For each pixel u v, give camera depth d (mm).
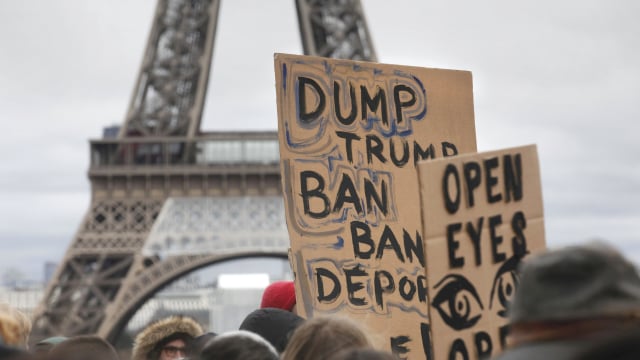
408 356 15891
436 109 17328
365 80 16953
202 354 10984
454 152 17344
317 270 15789
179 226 125312
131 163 126625
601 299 6434
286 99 16406
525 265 6879
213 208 128625
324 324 10570
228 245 127375
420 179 13258
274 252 129000
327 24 131125
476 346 13211
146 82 133500
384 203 16531
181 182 127000
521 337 6770
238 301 179875
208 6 137250
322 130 16500
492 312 13391
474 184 13562
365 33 129125
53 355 9469
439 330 13078
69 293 115938
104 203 121938
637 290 6484
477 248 13445
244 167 129875
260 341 11031
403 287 16188
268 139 134500
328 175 16328
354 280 15906
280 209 130875
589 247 6676
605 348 6129
